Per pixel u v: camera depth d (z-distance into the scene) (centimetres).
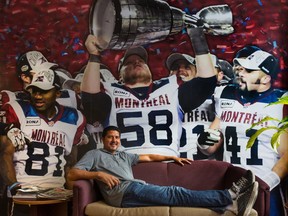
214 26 441
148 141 445
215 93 440
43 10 458
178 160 428
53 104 455
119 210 370
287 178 429
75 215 371
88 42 454
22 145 454
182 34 444
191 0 443
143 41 448
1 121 458
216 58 440
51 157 452
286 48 434
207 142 439
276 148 429
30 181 452
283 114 432
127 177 402
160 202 371
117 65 450
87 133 452
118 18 447
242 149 434
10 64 460
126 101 448
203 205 362
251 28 437
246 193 353
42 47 458
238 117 436
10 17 461
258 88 436
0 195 452
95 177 385
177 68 444
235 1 438
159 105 445
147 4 446
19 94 458
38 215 402
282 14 434
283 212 429
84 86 453
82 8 454
